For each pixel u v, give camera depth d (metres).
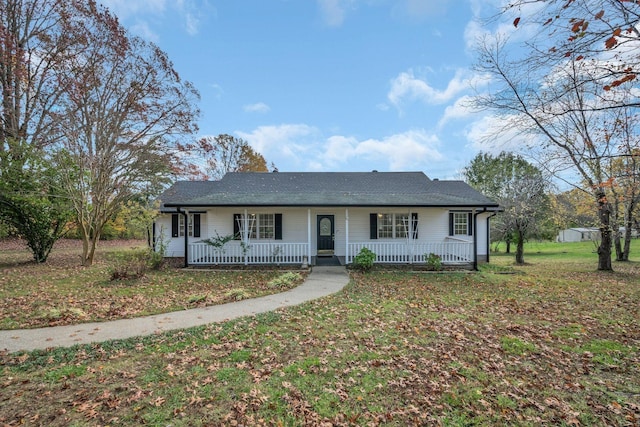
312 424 2.95
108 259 15.66
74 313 6.30
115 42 13.40
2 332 5.39
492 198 20.23
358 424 2.96
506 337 5.15
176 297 7.96
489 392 3.51
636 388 3.62
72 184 13.52
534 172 17.67
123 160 14.28
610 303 7.57
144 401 3.32
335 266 13.24
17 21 15.16
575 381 3.77
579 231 34.62
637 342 4.97
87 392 3.49
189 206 12.19
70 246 23.91
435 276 11.34
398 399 3.37
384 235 15.18
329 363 4.19
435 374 3.91
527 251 26.02
